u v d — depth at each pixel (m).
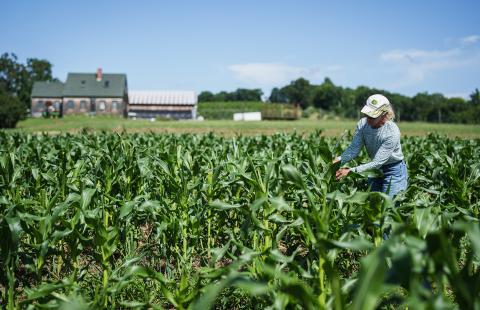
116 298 4.05
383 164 5.34
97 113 84.69
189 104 95.50
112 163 5.81
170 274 4.70
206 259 5.54
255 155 7.48
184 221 5.00
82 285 4.19
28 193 6.53
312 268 3.61
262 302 3.83
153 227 5.97
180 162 5.70
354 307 1.83
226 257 5.30
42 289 3.14
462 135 32.69
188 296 3.25
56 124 53.47
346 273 4.82
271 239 4.15
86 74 86.75
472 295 2.28
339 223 4.32
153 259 5.14
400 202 4.94
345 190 4.55
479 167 5.67
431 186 6.45
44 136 15.50
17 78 124.56
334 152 7.57
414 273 2.20
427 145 11.71
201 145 12.41
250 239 5.00
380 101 5.07
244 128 41.69
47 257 4.50
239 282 2.27
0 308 3.92
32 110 86.94
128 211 3.97
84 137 13.03
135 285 4.11
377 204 3.65
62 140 13.91
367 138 5.40
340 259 4.66
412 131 37.50
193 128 41.12
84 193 3.95
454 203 5.57
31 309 3.15
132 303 3.38
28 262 3.86
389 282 2.16
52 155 8.13
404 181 5.36
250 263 3.91
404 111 85.88
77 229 3.93
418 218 3.27
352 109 91.12
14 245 3.50
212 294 2.18
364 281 1.86
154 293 4.29
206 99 151.50
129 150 6.30
